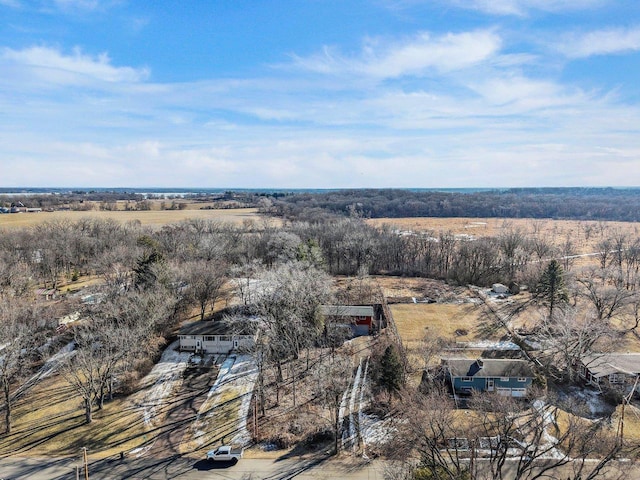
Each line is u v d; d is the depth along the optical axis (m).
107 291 54.19
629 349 51.28
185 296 60.44
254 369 48.44
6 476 30.94
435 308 68.31
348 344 54.72
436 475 24.48
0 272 61.50
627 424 36.97
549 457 31.75
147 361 48.91
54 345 51.16
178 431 37.00
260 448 34.72
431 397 32.91
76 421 38.25
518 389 42.06
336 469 31.86
